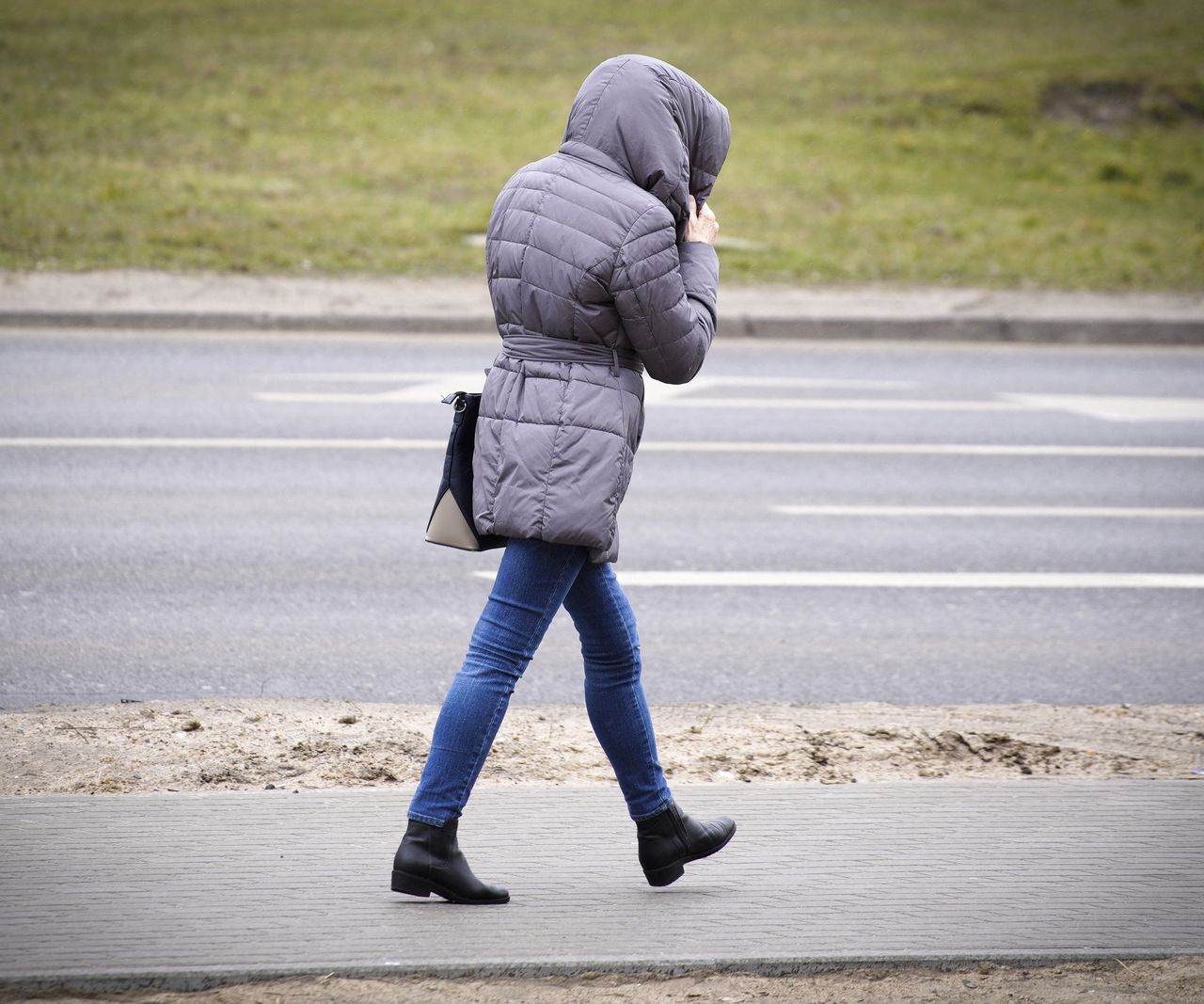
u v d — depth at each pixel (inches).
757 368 1918.1
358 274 2342.5
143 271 2278.5
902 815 645.9
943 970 509.0
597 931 526.9
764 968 504.7
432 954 503.8
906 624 980.6
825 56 4365.2
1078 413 1686.8
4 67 3705.7
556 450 522.0
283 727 749.3
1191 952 519.8
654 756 566.3
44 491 1254.9
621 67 540.7
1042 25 4859.7
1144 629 982.4
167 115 3405.5
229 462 1369.3
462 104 3700.8
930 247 2691.9
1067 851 608.4
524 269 526.9
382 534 1160.8
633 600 1016.9
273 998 476.7
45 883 553.3
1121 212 3174.2
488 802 651.5
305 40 4232.3
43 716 761.6
